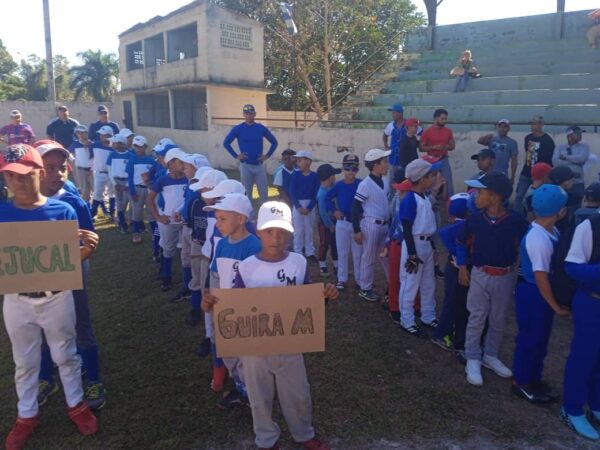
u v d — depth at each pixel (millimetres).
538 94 12602
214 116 20781
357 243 5879
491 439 3590
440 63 16641
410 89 15750
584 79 12711
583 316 3535
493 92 13266
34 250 3229
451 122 11844
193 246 5273
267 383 3246
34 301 3340
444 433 3652
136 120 25906
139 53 26578
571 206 6051
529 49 15617
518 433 3654
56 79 47094
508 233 4117
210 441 3574
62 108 11227
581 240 3455
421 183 5035
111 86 45438
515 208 9281
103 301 6160
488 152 6629
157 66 23391
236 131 9031
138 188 8367
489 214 4191
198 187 4648
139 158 8320
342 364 4637
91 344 3936
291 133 15617
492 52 16219
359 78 27078
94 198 10266
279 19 24672
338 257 6477
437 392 4180
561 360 4750
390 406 3980
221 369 4137
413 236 5105
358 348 4941
